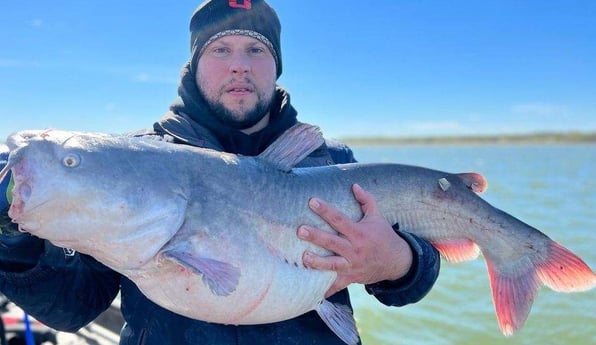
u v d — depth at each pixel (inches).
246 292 25.6
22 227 22.8
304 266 27.2
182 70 34.1
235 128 33.4
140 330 27.4
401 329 83.5
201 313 25.3
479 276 109.3
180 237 24.9
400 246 29.3
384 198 32.2
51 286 26.6
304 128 29.7
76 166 23.1
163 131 31.5
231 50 33.5
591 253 126.3
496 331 82.2
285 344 27.7
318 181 29.8
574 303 90.8
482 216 34.5
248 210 26.6
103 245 23.8
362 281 29.0
